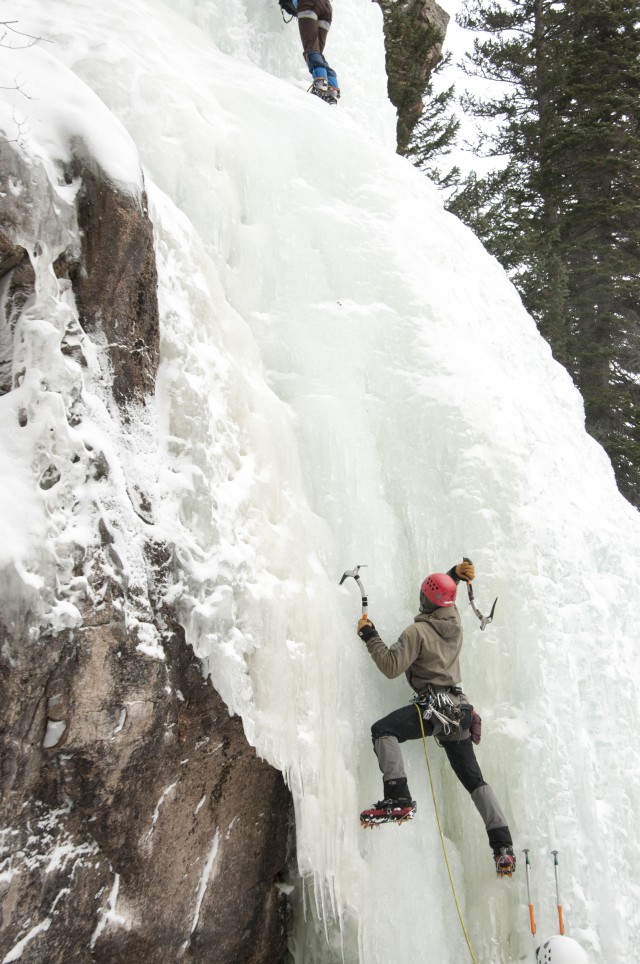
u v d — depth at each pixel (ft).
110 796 9.50
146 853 10.15
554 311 44.50
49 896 8.99
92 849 9.46
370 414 15.24
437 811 13.00
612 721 15.12
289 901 13.12
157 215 12.09
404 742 13.44
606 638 15.65
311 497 14.03
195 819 10.97
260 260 15.80
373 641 12.78
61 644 8.70
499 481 15.15
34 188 9.40
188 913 10.90
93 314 10.14
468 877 13.28
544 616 14.69
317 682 12.19
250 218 16.16
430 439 15.17
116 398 10.23
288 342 15.23
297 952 13.16
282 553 12.25
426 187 20.33
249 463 12.41
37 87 10.30
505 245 43.91
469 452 15.14
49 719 8.72
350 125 19.72
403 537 14.58
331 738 12.26
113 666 9.34
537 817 13.60
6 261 9.11
